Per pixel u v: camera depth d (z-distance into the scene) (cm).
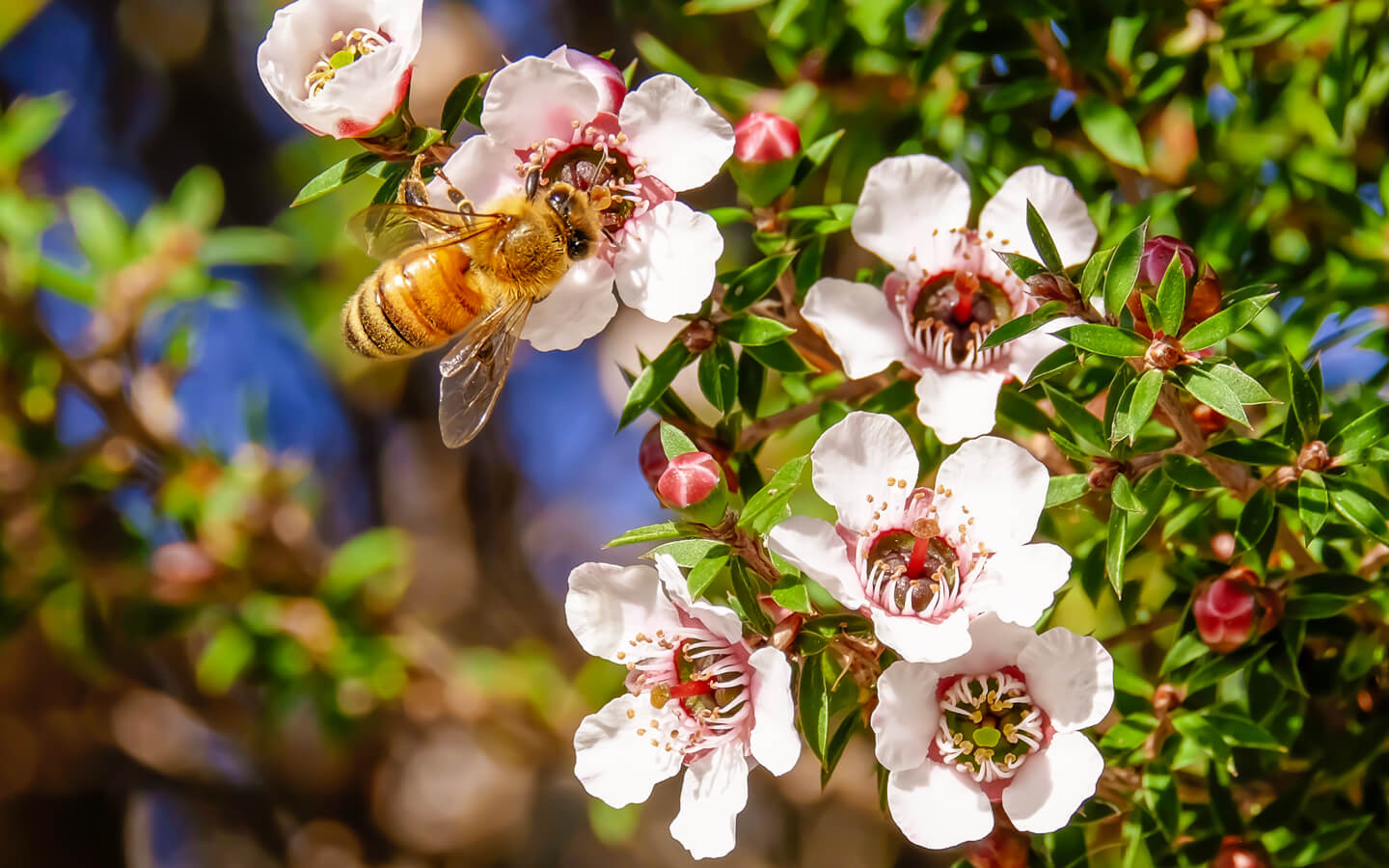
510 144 17
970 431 17
